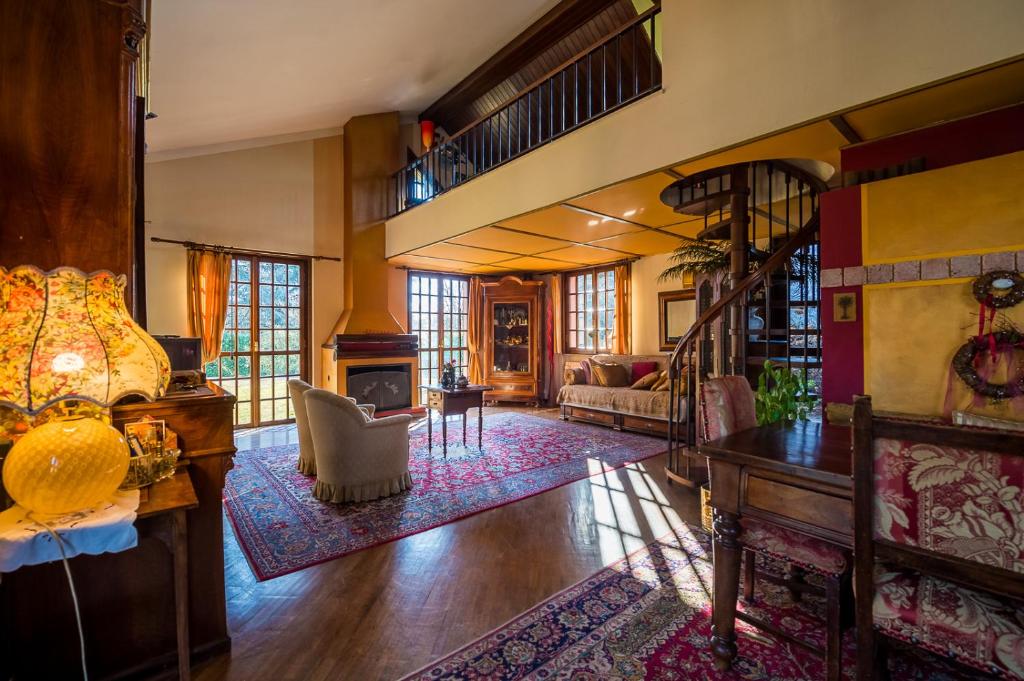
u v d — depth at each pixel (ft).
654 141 10.32
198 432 6.04
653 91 10.39
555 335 26.21
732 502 5.34
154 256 17.15
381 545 8.79
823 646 5.77
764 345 13.74
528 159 13.79
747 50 8.73
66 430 4.41
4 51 4.94
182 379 7.64
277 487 12.04
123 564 5.48
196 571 5.83
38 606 5.06
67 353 4.37
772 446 5.52
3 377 4.12
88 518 4.31
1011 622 3.44
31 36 5.07
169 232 17.52
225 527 9.62
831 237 8.87
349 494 10.91
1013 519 3.12
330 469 10.89
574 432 18.79
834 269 8.82
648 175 10.62
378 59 15.57
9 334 4.22
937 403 7.68
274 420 20.27
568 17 17.69
